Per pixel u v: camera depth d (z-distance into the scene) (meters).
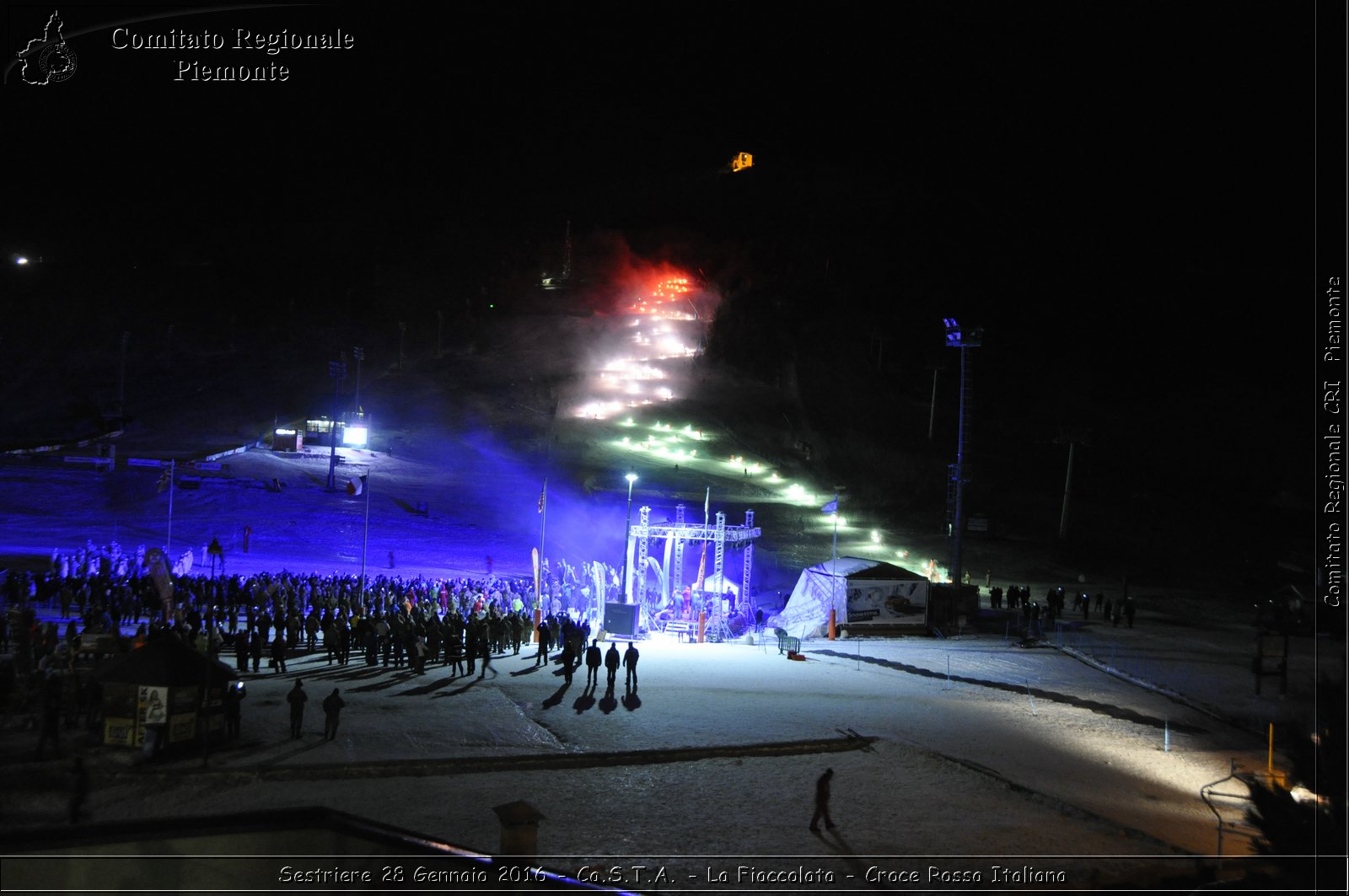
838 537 77.06
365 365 134.75
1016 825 20.05
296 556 59.47
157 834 10.21
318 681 30.92
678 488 87.62
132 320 145.75
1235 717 33.19
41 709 23.70
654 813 20.06
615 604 45.22
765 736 26.80
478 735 25.27
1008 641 48.25
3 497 65.31
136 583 39.41
